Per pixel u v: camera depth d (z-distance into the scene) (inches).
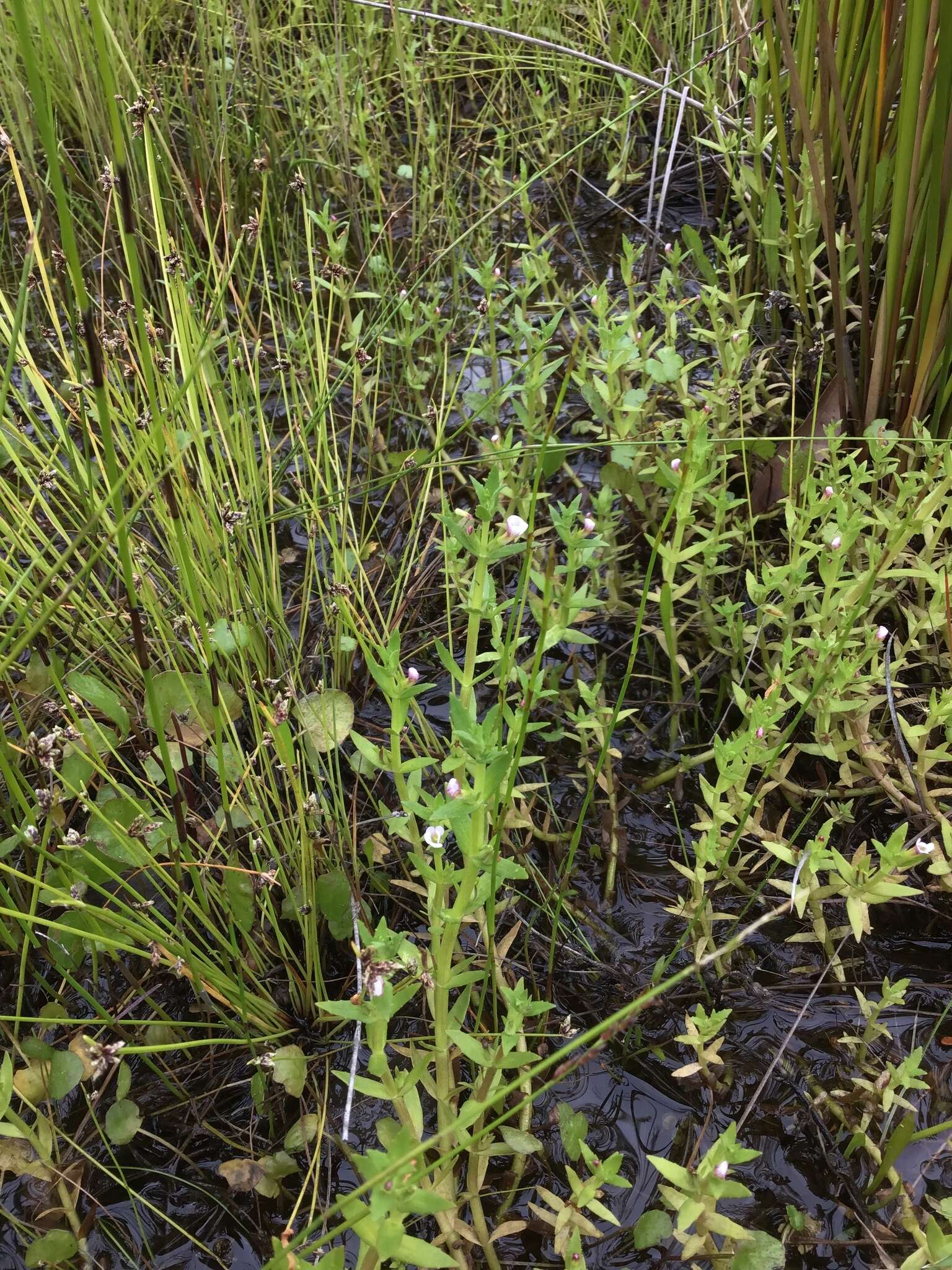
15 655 14.5
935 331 21.9
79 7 29.7
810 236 27.4
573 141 38.9
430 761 14.2
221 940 15.9
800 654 20.5
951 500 19.6
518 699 16.8
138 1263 14.3
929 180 20.9
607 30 40.4
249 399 28.6
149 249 30.5
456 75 38.6
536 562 22.7
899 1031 16.4
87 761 16.9
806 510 19.7
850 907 15.4
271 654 21.6
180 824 15.3
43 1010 16.1
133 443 22.1
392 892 18.5
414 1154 10.4
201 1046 16.4
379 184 33.9
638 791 20.0
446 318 31.7
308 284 32.4
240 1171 14.6
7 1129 13.7
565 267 34.0
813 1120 15.4
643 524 24.0
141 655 13.9
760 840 18.8
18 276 32.4
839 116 21.8
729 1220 12.8
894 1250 14.1
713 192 37.0
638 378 26.9
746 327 24.8
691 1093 15.9
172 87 38.2
